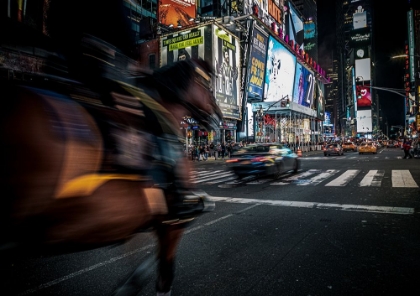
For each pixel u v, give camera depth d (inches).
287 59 2169.0
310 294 122.9
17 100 49.8
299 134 2386.8
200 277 139.2
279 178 526.0
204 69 97.3
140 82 79.8
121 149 62.1
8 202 44.8
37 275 141.6
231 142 1440.7
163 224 79.6
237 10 1911.9
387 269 146.2
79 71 63.6
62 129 52.3
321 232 209.8
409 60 3720.5
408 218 241.4
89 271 147.1
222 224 234.5
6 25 57.6
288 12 2992.1
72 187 51.5
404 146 978.7
